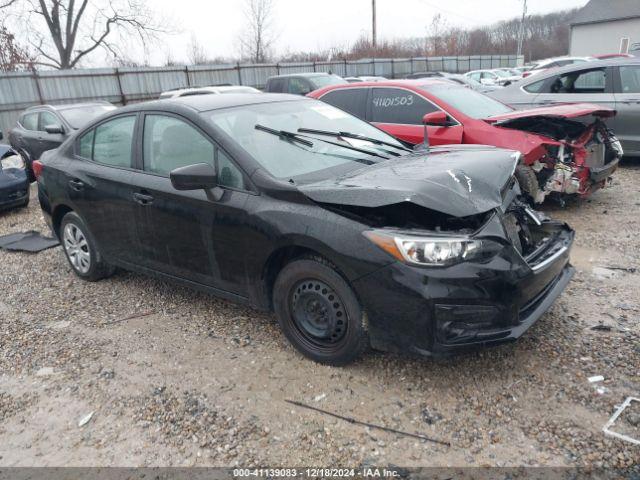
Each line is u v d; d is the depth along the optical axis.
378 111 7.01
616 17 38.44
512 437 2.67
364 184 3.05
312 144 3.80
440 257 2.73
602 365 3.19
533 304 3.13
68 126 10.09
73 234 5.00
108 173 4.32
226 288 3.71
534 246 3.55
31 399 3.27
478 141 6.08
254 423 2.90
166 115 3.95
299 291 3.32
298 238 3.10
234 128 3.70
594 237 5.49
